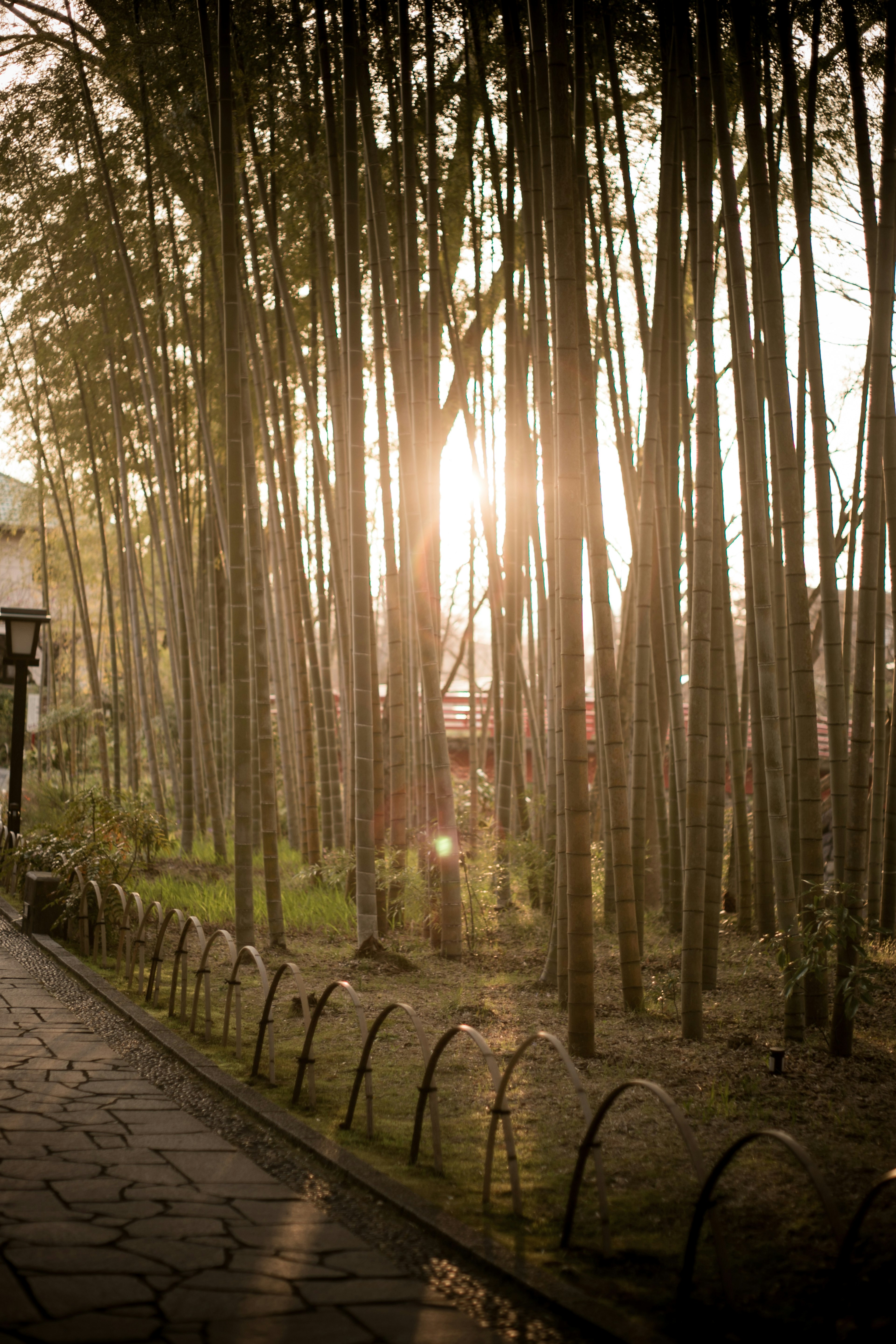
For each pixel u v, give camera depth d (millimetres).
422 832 8180
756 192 5125
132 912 7672
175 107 8188
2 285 10930
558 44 4836
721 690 6359
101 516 12562
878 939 7082
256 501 7695
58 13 9430
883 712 7562
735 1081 4547
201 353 10266
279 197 8977
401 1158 3611
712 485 5258
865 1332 2420
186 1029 5332
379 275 7824
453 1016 5656
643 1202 3271
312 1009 5801
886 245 5203
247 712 7098
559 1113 4141
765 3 6047
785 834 5398
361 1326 2410
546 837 8578
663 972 6676
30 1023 5309
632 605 8969
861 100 5711
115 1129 3781
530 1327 2469
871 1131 3938
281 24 7691
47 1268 2617
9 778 10609
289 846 12742
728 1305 2562
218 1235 2895
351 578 7273
